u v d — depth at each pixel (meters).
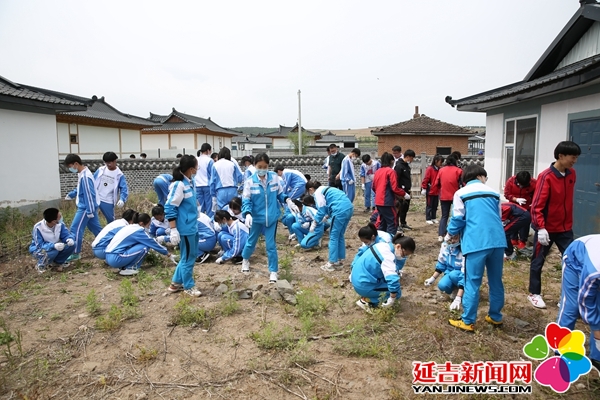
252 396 2.96
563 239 4.37
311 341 3.72
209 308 4.45
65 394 2.99
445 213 7.45
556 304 4.52
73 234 6.34
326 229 7.64
